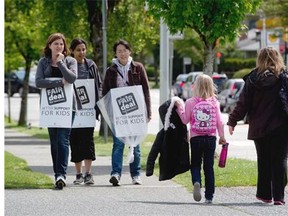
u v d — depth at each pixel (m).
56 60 22.52
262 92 19.62
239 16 28.72
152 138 45.94
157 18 29.12
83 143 23.69
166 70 38.34
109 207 18.89
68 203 19.58
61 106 22.44
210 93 20.12
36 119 77.69
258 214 17.91
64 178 22.48
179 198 20.66
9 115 74.31
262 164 19.77
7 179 24.25
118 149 23.48
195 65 149.12
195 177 19.97
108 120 23.59
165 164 20.64
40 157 34.91
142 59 149.12
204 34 29.25
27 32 60.88
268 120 19.55
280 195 19.50
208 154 20.05
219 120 20.14
